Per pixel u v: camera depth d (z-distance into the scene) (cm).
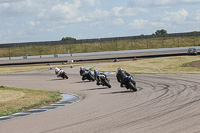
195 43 13762
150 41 14712
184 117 1061
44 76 4553
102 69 5266
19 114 1452
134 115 1170
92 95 2108
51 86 3111
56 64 8512
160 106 1351
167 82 2588
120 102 1593
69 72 4941
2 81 4141
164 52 10362
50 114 1348
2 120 1292
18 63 9244
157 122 1013
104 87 2628
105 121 1088
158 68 5112
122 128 960
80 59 9919
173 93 1817
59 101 1922
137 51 11044
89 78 3300
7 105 1823
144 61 6719
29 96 2261
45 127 1048
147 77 3262
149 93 1922
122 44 14750
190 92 1788
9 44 15262
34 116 1326
